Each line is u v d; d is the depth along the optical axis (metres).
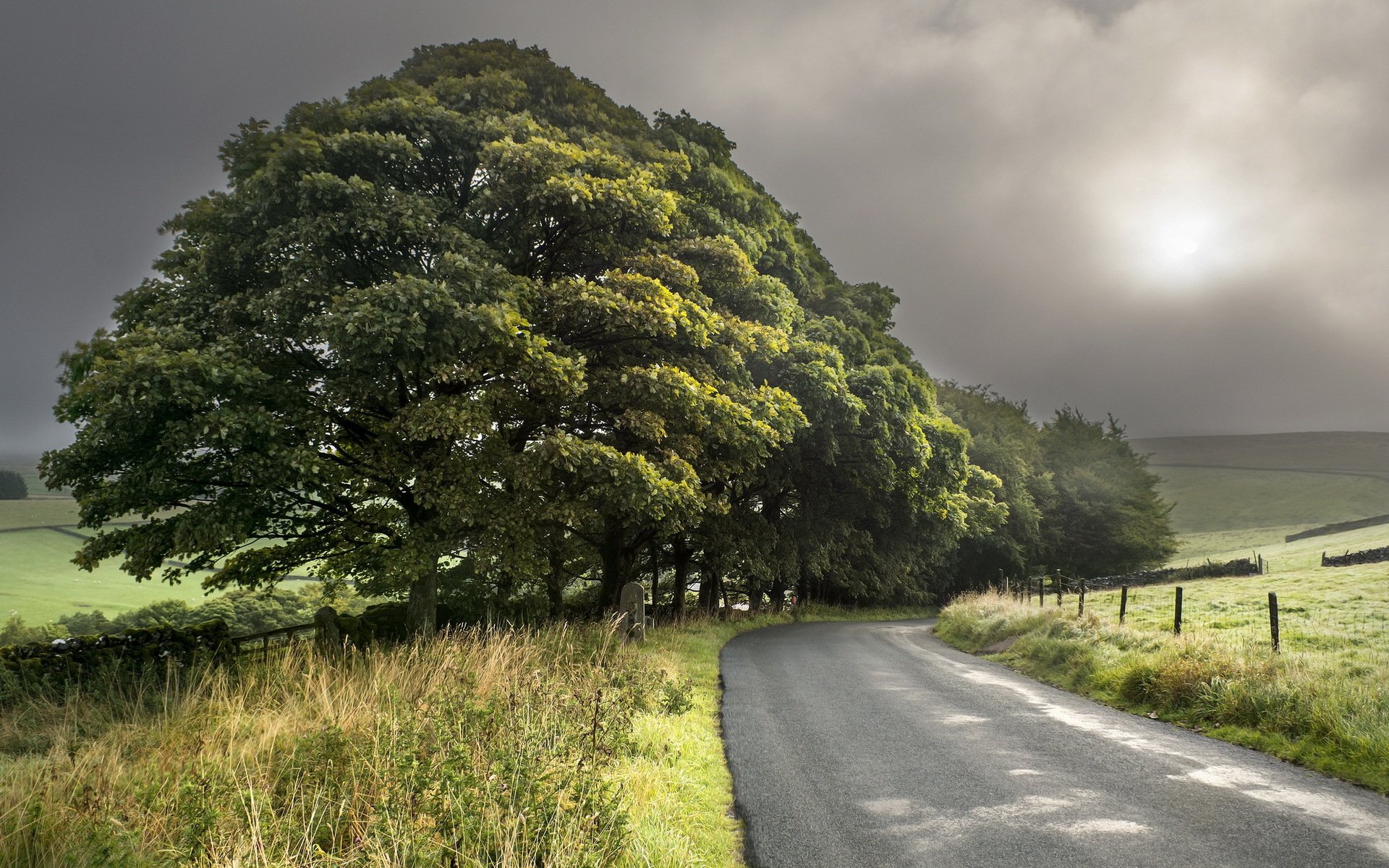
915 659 16.69
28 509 104.38
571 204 15.20
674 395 15.98
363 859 4.18
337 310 12.73
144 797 4.82
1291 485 136.88
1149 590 31.92
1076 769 7.28
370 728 6.16
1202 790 6.55
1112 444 60.12
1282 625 15.91
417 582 15.67
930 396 34.19
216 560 15.95
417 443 15.09
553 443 14.21
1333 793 6.42
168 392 11.88
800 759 7.71
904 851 5.22
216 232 15.77
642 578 33.66
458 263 13.45
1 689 7.95
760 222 25.42
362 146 14.70
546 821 4.61
